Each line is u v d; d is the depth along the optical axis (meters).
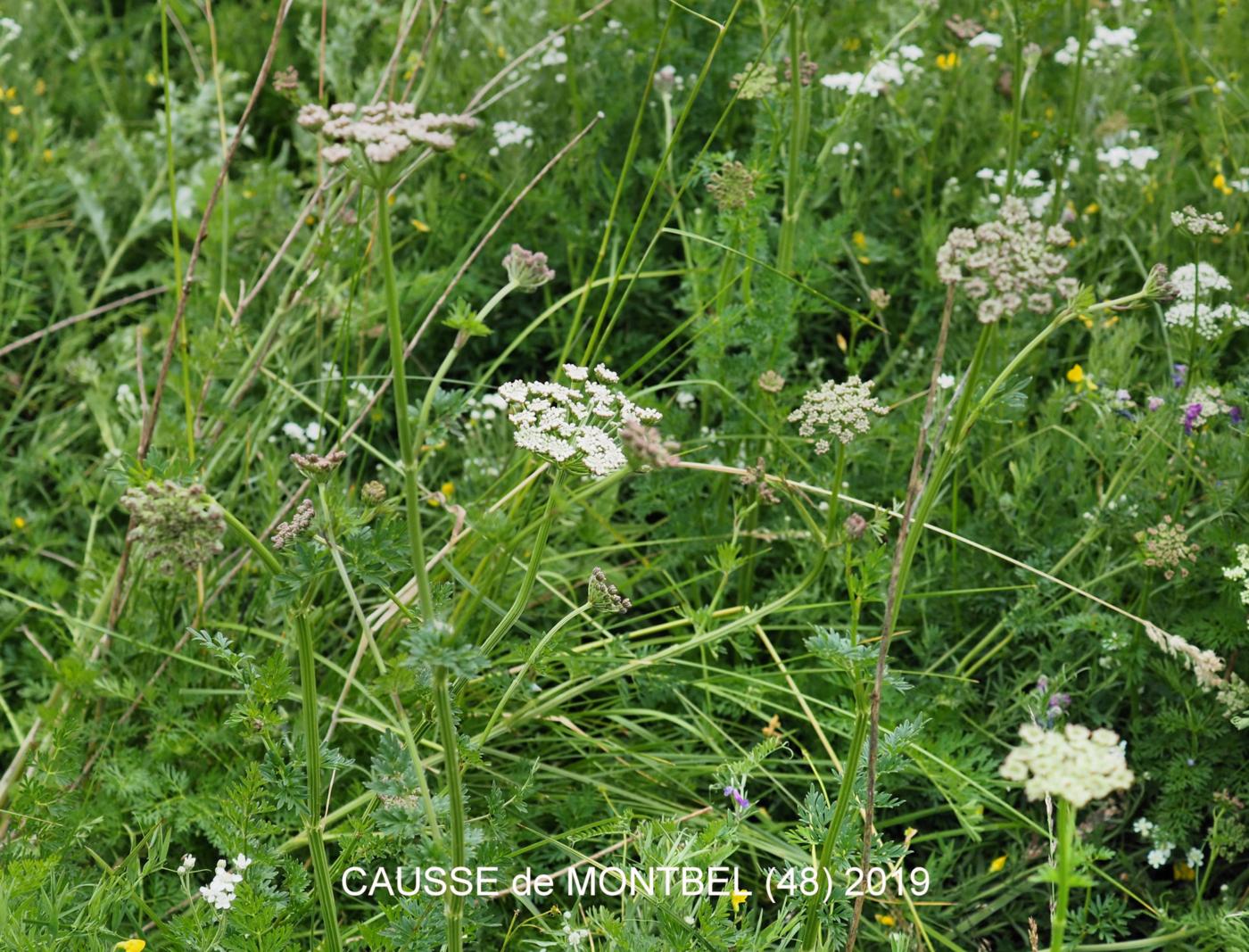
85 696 2.98
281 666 2.13
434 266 4.32
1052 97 4.89
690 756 3.07
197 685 3.12
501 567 2.93
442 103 4.47
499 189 4.29
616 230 4.04
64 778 2.72
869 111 4.40
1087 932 2.83
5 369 4.30
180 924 2.27
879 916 2.78
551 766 3.12
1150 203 4.30
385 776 2.01
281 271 4.28
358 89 4.68
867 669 2.15
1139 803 3.12
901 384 3.67
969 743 3.07
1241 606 3.02
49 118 4.73
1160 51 5.38
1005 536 3.44
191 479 1.93
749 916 2.75
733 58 4.30
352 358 4.05
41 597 3.52
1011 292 2.04
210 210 2.96
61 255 4.47
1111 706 3.23
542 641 2.37
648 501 3.61
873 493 3.49
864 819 2.17
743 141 4.49
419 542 1.84
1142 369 3.91
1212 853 2.80
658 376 4.14
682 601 3.54
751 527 3.46
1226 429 3.46
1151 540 2.93
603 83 4.43
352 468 3.90
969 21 4.19
